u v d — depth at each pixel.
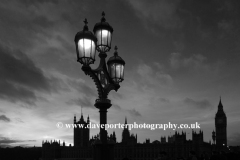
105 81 12.84
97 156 11.99
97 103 12.37
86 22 11.42
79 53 10.83
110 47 12.56
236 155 40.00
